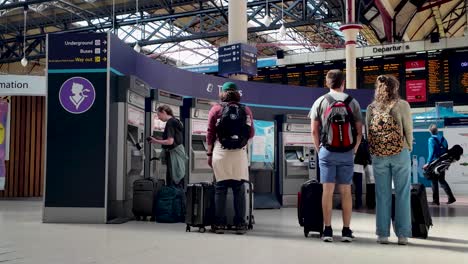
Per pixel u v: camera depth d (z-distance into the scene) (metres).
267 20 15.38
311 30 22.44
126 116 5.50
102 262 2.91
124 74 5.71
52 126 5.25
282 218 5.93
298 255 3.24
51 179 5.18
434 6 16.97
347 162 3.94
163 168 6.60
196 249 3.44
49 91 5.29
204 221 4.46
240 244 3.72
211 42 24.62
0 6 19.38
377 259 3.13
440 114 13.53
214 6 19.69
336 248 3.58
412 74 15.08
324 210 3.97
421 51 14.96
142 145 6.07
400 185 3.88
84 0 18.97
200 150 7.13
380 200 3.92
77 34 5.32
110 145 5.32
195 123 7.09
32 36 22.77
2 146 9.80
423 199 4.27
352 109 3.99
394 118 3.86
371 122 3.96
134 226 4.86
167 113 5.62
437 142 8.46
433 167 8.41
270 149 7.94
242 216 4.44
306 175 8.22
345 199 3.98
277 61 16.69
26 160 10.05
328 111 3.96
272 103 8.19
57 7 19.84
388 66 15.39
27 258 3.03
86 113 5.24
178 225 5.00
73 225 4.91
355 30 12.45
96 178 5.16
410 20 18.02
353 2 12.52
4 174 9.79
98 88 5.25
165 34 22.91
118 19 20.83
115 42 5.43
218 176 4.42
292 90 8.43
